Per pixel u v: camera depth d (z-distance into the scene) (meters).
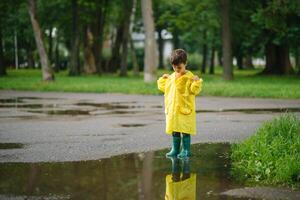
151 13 26.25
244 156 7.20
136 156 7.60
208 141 9.02
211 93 20.56
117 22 50.56
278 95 19.38
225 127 10.90
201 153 7.82
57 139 9.29
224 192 5.49
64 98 19.64
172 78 7.75
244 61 70.88
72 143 8.82
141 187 5.68
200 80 7.54
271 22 29.09
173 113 7.60
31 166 6.85
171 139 9.28
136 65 41.91
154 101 18.08
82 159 7.35
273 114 13.48
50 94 21.95
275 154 6.78
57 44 56.66
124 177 6.17
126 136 9.66
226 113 13.83
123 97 20.03
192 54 74.38
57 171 6.52
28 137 9.55
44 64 29.42
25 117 13.10
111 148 8.29
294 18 33.59
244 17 36.19
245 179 6.08
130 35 41.62
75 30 41.75
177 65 7.66
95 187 5.68
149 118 12.77
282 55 39.59
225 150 8.07
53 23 47.28
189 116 7.58
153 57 26.34
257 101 17.77
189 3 36.12
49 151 8.00
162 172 6.46
